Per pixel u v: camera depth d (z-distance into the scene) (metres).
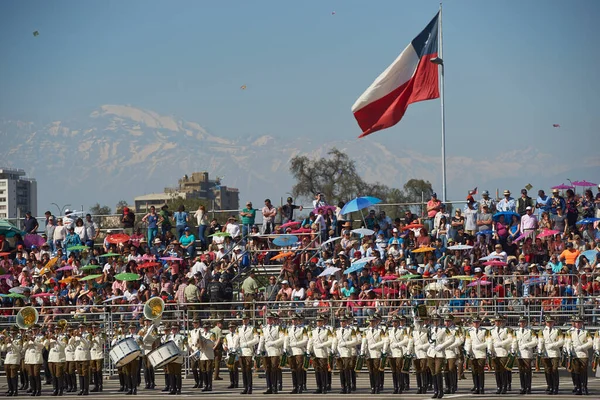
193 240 67.50
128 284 61.62
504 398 43.03
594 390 46.34
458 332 45.25
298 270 60.28
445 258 59.06
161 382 54.88
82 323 52.66
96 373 51.12
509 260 58.09
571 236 59.97
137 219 78.88
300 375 48.12
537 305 53.00
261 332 48.44
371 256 59.47
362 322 53.00
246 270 64.19
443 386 48.31
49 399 48.78
